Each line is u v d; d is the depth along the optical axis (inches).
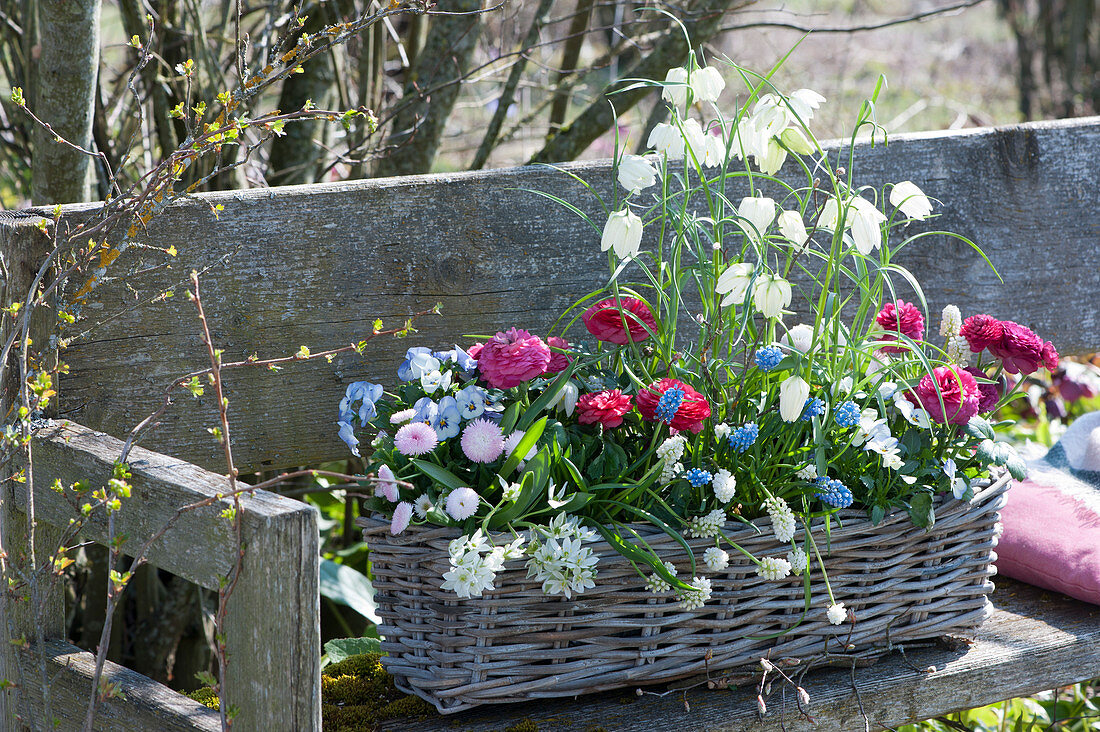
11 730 45.2
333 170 83.0
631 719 42.5
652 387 41.3
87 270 46.0
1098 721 69.5
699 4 73.2
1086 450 61.8
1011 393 47.8
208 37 76.4
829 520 43.0
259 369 51.1
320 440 53.2
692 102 42.8
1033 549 54.4
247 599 34.1
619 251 41.3
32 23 66.9
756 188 60.0
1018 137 66.1
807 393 39.6
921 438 44.8
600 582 40.8
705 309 45.9
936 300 65.4
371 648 53.8
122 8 67.5
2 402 44.0
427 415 41.3
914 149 63.3
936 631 47.3
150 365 48.7
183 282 48.8
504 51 93.8
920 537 45.5
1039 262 68.0
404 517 38.6
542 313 56.7
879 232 42.0
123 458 37.1
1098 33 170.6
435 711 43.1
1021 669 47.9
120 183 71.0
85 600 69.3
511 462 39.2
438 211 53.7
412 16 81.2
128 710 39.5
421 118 73.5
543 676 41.2
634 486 39.8
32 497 41.3
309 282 51.6
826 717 43.9
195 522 35.5
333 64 74.8
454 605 39.6
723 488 40.3
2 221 44.1
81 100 54.7
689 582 41.9
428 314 54.3
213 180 70.0
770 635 43.3
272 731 34.1
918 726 66.9
